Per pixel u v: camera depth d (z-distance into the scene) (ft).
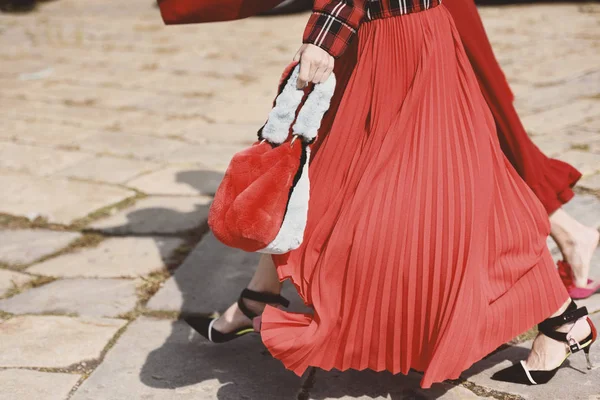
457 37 6.44
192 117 17.66
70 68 23.43
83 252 10.76
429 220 5.93
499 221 6.24
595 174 12.49
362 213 6.01
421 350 6.11
